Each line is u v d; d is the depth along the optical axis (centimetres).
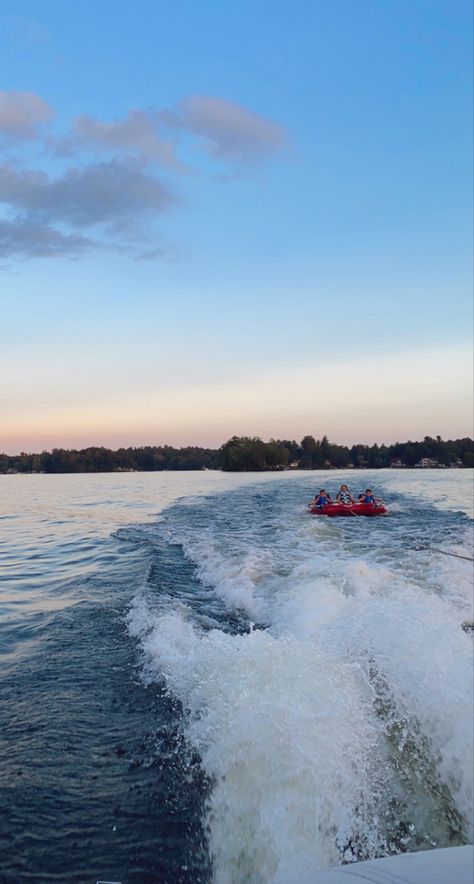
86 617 756
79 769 401
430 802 351
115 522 2119
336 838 327
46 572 1145
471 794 355
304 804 341
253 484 4525
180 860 321
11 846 329
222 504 2742
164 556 1230
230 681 447
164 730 446
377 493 3450
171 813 356
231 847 329
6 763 407
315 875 257
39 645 650
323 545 1322
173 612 752
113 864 318
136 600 820
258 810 347
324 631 567
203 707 447
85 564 1212
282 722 385
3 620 768
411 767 373
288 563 1067
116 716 473
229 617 751
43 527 2028
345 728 387
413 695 424
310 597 755
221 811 354
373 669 464
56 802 367
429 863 256
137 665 579
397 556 1152
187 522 1969
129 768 401
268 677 438
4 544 1591
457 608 730
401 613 567
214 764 388
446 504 2750
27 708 489
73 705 493
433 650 477
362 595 782
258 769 367
